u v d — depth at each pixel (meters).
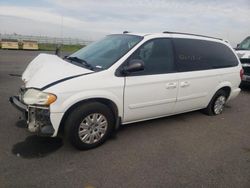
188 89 5.08
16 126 4.63
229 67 6.01
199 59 5.32
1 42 26.98
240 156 4.14
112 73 4.00
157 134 4.79
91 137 3.97
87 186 3.09
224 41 6.12
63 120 3.76
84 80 3.74
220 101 6.14
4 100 6.21
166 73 4.66
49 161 3.58
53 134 3.62
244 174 3.60
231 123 5.73
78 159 3.69
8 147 3.88
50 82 3.62
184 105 5.19
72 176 3.27
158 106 4.68
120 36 4.93
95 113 3.92
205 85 5.45
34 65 4.51
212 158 4.01
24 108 3.71
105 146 4.15
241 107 7.20
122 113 4.22
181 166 3.70
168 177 3.39
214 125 5.52
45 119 3.61
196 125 5.43
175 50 4.88
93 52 4.68
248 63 9.06
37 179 3.15
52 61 4.41
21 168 3.36
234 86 6.24
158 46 4.64
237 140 4.80
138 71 4.29
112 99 4.00
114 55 4.28
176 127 5.22
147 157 3.89
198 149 4.29
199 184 3.29
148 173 3.46
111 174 3.37
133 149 4.12
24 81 4.23
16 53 21.89
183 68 4.97
